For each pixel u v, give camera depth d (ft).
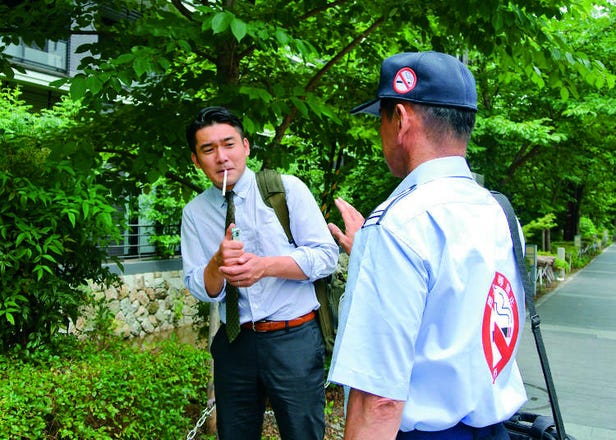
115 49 12.89
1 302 12.58
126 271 31.83
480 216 4.29
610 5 32.55
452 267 3.97
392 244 3.94
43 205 12.60
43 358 13.05
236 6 12.84
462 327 4.00
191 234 8.48
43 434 10.18
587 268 80.64
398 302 3.84
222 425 8.23
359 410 3.91
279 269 7.51
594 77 13.50
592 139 38.29
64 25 12.97
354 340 3.88
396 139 4.59
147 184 13.89
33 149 12.95
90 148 11.48
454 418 4.01
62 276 14.30
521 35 12.27
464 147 4.52
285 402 7.88
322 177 19.67
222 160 7.86
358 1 13.07
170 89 12.80
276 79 14.55
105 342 15.66
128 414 11.81
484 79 34.50
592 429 16.40
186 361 14.16
